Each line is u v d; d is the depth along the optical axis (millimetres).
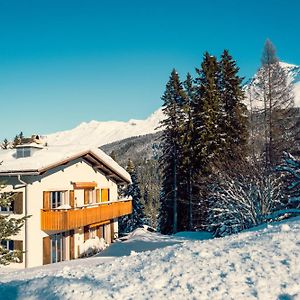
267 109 31625
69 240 24875
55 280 7816
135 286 7172
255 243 8906
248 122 32375
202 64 33594
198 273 7348
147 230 34188
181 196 34000
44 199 22500
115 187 31891
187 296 6340
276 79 31906
